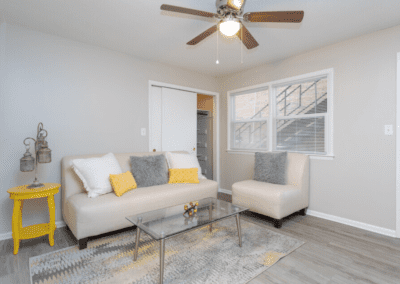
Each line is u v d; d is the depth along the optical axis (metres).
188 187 2.77
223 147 4.25
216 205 2.21
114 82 3.00
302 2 1.88
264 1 1.87
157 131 3.54
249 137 3.83
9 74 2.28
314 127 2.97
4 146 2.26
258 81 3.61
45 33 2.48
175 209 2.08
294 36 2.52
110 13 2.09
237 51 2.99
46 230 2.08
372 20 2.17
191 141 3.96
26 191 1.91
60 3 1.93
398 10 1.99
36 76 2.43
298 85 3.16
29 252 1.94
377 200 2.40
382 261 1.81
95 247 2.02
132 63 3.17
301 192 2.79
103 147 2.91
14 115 2.31
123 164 2.81
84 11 2.06
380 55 2.38
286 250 1.98
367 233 2.37
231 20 1.71
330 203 2.77
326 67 2.79
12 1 1.89
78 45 2.71
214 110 4.35
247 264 1.75
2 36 2.25
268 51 2.98
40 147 2.16
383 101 2.36
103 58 2.90
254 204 2.69
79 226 1.94
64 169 2.39
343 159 2.66
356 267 1.72
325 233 2.35
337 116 2.71
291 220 2.75
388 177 2.33
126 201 2.21
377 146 2.40
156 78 3.43
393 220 2.30
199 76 4.00
